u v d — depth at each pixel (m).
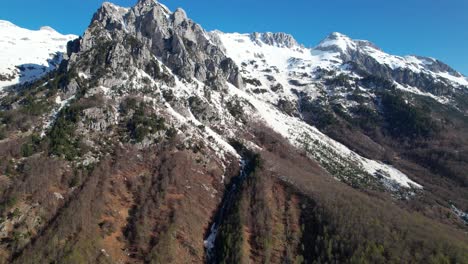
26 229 119.44
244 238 131.38
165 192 144.25
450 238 136.62
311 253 128.75
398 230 134.50
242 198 147.62
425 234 133.50
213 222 142.62
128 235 125.62
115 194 140.25
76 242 115.56
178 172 155.12
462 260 119.81
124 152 159.62
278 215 144.12
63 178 139.62
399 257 120.75
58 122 160.75
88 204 130.12
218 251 127.12
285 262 125.62
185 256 123.19
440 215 197.75
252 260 124.81
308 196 151.75
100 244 118.62
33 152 147.12
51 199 130.00
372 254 121.81
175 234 127.88
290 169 179.38
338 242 128.25
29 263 107.69
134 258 118.44
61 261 109.00
